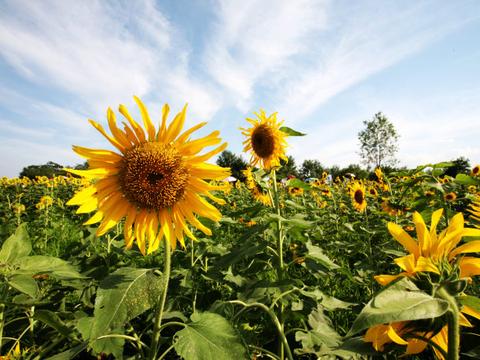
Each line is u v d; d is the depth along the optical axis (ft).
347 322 12.01
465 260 3.84
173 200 8.05
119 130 7.89
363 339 4.27
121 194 8.25
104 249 14.87
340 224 26.20
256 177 12.19
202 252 13.74
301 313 9.65
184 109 8.11
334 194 39.73
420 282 3.58
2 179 66.64
